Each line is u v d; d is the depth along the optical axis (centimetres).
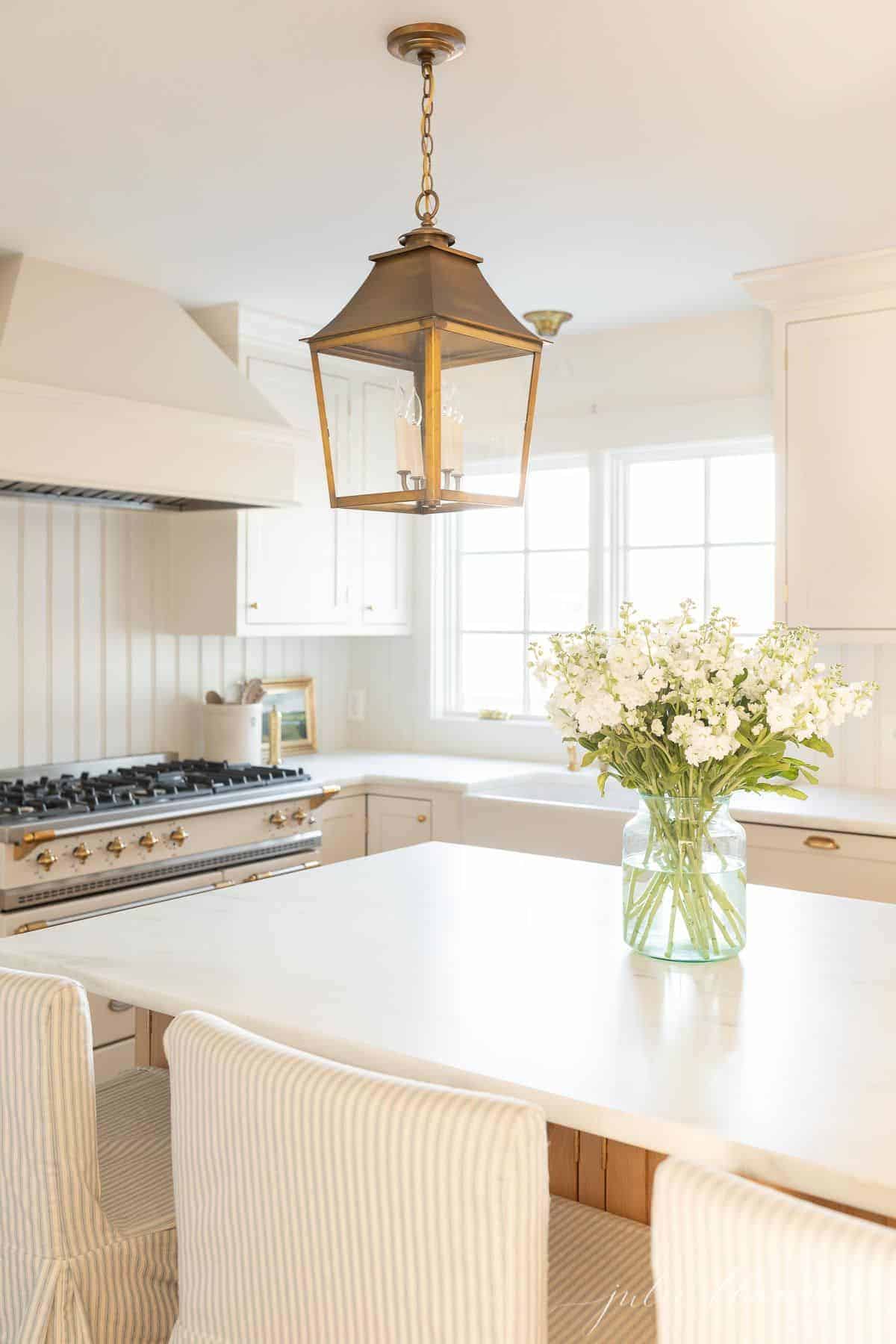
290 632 415
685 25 206
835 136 253
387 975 171
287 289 364
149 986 166
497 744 459
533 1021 152
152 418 324
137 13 202
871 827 311
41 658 373
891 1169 111
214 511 396
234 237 315
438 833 396
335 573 433
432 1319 108
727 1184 95
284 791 369
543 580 456
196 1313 128
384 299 170
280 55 217
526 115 242
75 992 139
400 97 234
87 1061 141
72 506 380
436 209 207
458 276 173
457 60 218
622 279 359
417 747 480
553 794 418
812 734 170
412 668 480
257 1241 120
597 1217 152
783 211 299
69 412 304
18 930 295
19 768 367
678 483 422
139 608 403
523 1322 105
